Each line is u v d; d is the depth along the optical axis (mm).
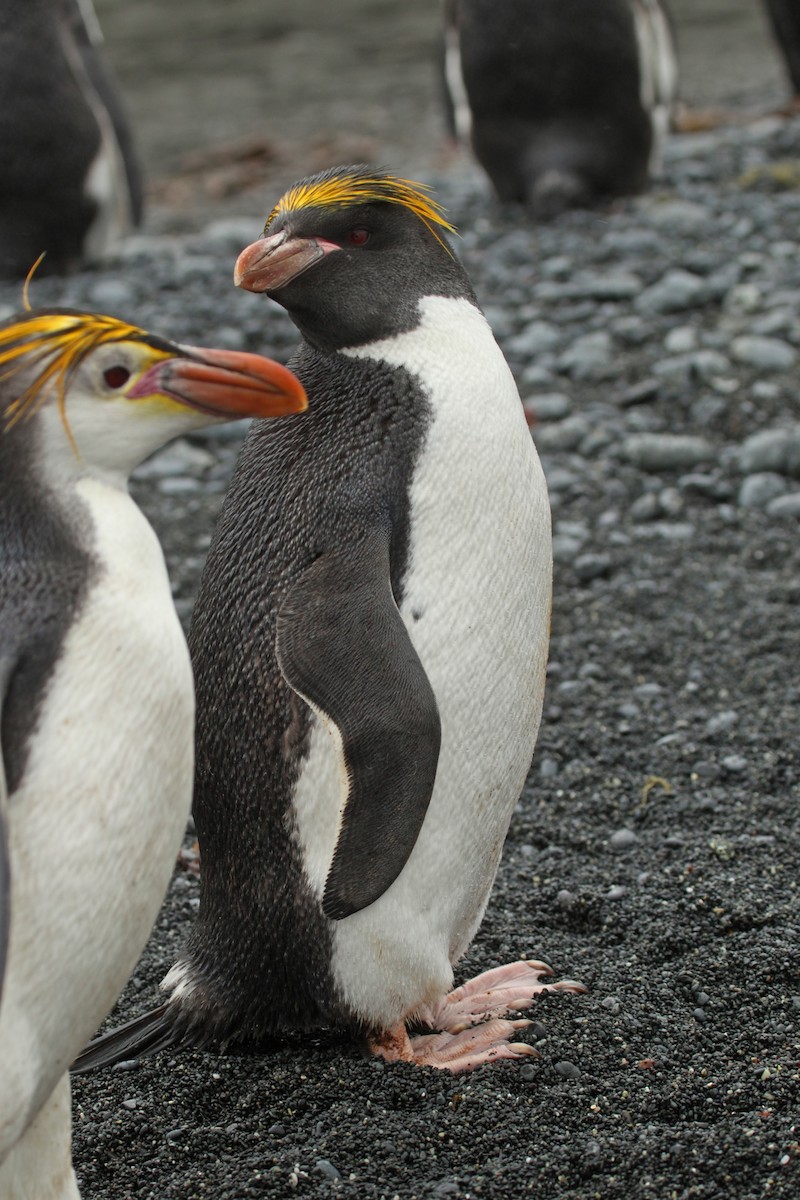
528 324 15398
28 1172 4961
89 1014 4762
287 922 6152
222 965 6363
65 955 4535
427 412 6082
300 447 6223
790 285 15477
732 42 34375
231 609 6168
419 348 6211
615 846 8094
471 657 6055
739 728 9203
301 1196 5441
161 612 4684
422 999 6324
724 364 13836
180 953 6645
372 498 5973
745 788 8578
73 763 4453
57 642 4496
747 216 17922
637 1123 5797
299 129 30219
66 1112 4984
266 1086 6102
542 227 18906
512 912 7570
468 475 6039
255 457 6367
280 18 41562
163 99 34188
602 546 11703
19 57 18984
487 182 20734
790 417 13078
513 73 19094
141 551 4719
